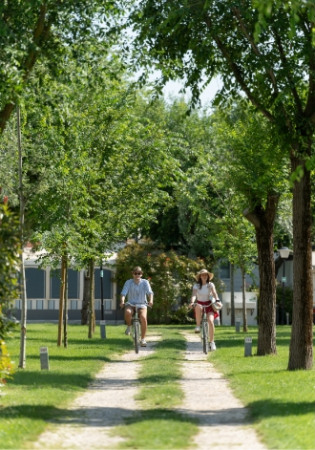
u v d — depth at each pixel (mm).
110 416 14445
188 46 22297
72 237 31234
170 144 39688
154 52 22656
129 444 11773
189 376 21500
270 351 28484
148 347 33781
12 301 15445
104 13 23000
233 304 60969
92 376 21266
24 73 21312
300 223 22000
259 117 28250
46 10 22188
